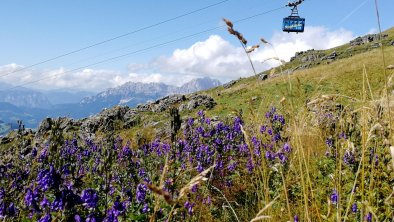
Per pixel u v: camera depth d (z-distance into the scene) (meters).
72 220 4.25
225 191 7.80
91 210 4.44
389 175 4.29
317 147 6.05
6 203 6.46
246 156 10.20
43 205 4.79
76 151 12.45
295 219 3.21
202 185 7.48
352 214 3.90
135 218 6.02
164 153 11.38
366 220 2.60
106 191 5.35
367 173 4.61
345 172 5.04
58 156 4.96
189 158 9.45
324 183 5.10
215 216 6.62
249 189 7.24
